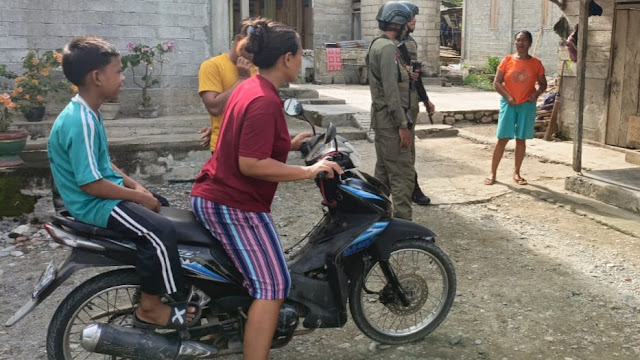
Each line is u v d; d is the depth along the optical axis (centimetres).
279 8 2175
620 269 474
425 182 732
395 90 490
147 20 817
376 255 335
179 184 716
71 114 274
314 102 1199
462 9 2720
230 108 283
